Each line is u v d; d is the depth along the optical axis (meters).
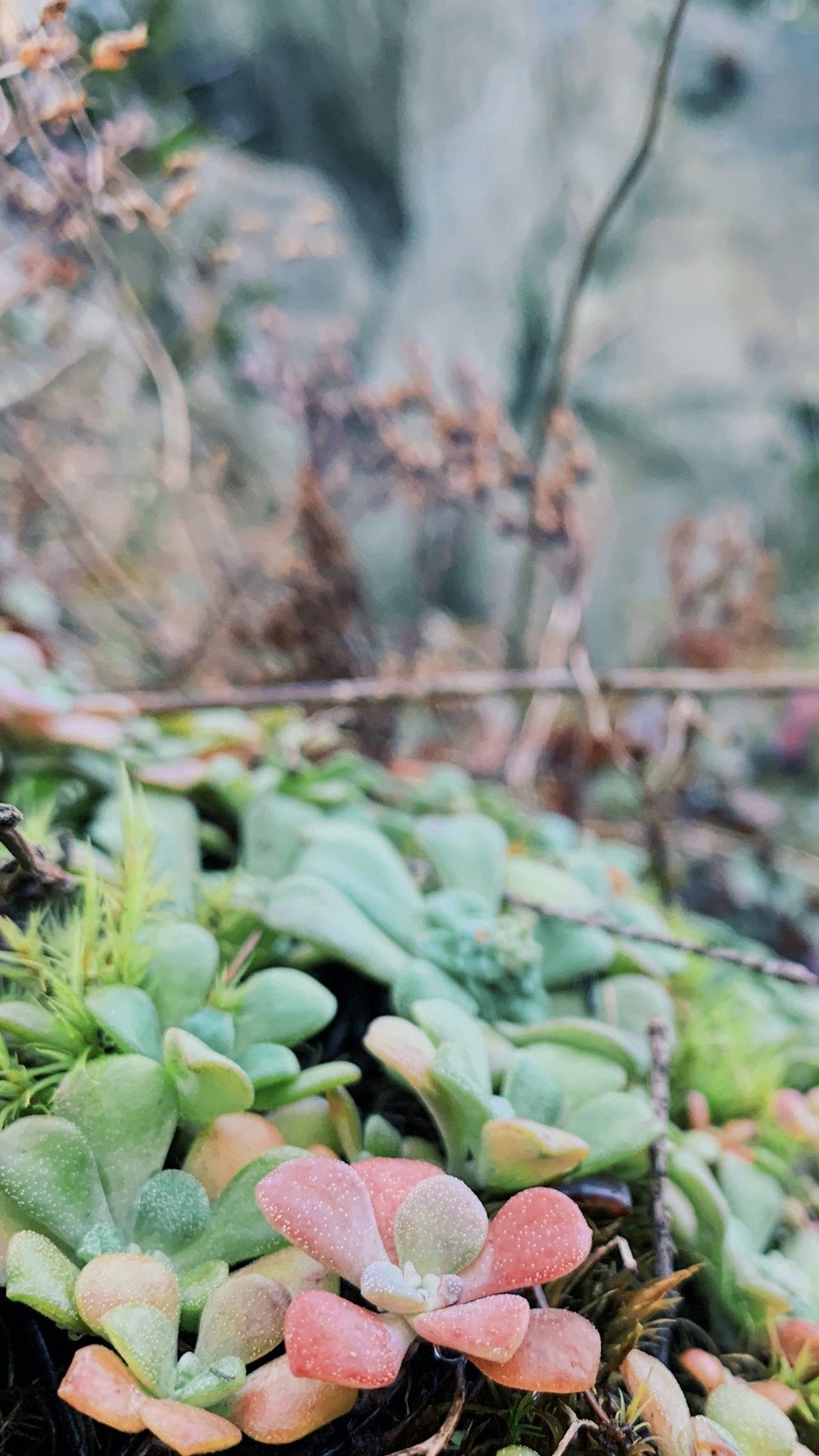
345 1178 0.16
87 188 0.24
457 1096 0.17
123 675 0.30
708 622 0.40
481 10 0.61
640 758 0.28
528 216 0.61
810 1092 0.22
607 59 0.59
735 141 0.62
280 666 0.30
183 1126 0.17
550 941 0.21
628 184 0.27
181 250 0.30
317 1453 0.16
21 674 0.23
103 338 0.32
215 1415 0.14
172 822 0.21
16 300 0.26
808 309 0.61
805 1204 0.20
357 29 0.58
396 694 0.26
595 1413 0.16
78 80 0.24
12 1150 0.16
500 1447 0.16
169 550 0.35
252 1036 0.18
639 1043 0.20
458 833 0.22
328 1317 0.14
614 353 0.58
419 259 0.63
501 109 0.62
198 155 0.26
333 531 0.28
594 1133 0.18
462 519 0.36
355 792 0.24
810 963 0.30
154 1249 0.16
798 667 0.45
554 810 0.32
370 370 0.60
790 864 0.34
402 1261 0.15
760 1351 0.18
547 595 0.46
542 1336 0.15
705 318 0.59
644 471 0.58
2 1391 0.16
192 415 0.39
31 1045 0.17
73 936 0.18
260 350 0.34
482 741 0.35
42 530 0.32
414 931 0.20
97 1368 0.14
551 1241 0.15
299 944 0.20
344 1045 0.20
